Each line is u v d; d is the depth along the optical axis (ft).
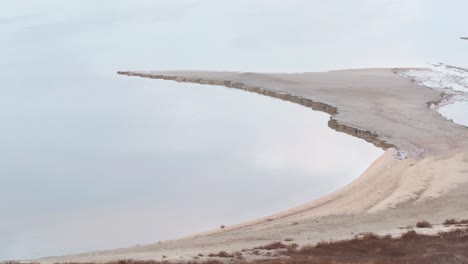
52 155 199.31
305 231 107.34
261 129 221.87
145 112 256.32
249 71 334.44
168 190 162.91
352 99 245.45
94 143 212.23
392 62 331.36
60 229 139.95
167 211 146.51
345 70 308.60
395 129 197.88
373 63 333.83
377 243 90.84
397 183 143.54
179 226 136.46
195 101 272.51
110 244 128.98
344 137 201.77
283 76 300.40
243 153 195.00
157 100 278.05
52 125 238.89
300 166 178.50
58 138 220.02
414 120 207.41
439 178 141.38
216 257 83.71
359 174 165.99
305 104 249.96
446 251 86.48
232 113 248.11
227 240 105.40
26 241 133.28
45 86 314.14
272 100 264.11
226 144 206.08
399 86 263.29
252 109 251.80
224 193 157.79
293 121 229.25
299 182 163.32
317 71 322.55
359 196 138.31
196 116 246.27
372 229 105.09
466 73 294.46
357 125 206.49
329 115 231.71
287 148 197.06
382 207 123.75
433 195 128.77
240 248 94.12
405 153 170.09
